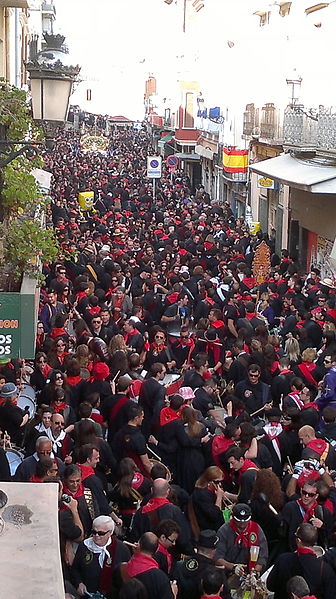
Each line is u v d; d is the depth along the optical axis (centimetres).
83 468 868
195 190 5284
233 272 2106
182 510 896
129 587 674
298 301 1756
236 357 1373
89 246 2214
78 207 3450
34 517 464
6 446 1005
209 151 5112
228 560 800
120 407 1093
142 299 1788
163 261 2247
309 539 743
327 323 1551
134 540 833
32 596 401
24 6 1831
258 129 3484
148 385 1188
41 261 1095
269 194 3622
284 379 1232
